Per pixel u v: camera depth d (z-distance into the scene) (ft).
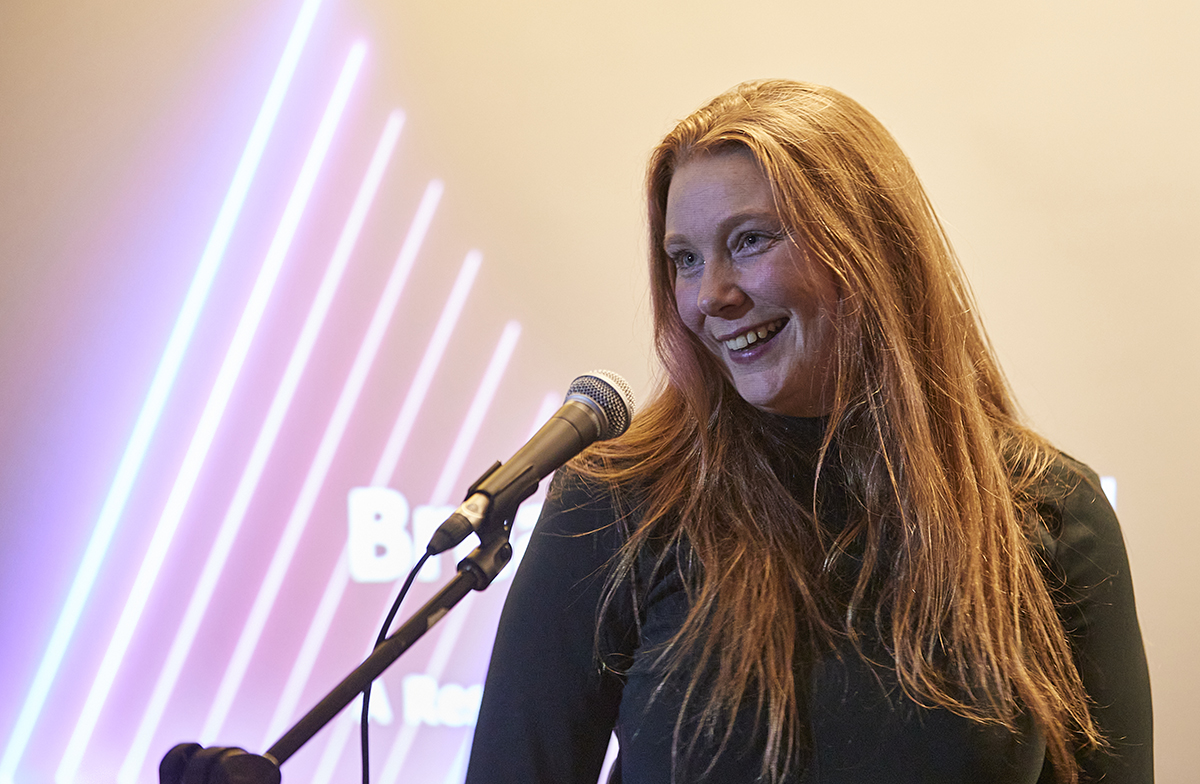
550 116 8.66
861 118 3.13
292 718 8.67
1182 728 8.36
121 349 8.60
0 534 8.51
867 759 2.85
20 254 8.53
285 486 8.69
